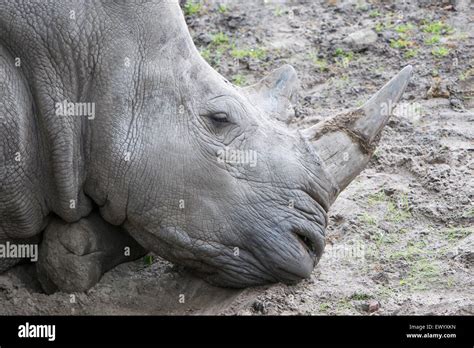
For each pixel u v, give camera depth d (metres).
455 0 16.50
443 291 10.27
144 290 10.70
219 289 10.53
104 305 10.47
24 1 9.91
